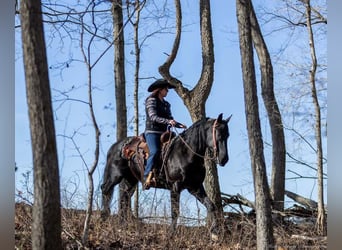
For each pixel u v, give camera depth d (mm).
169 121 10320
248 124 8508
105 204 10766
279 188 12297
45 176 6684
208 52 12766
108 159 11758
